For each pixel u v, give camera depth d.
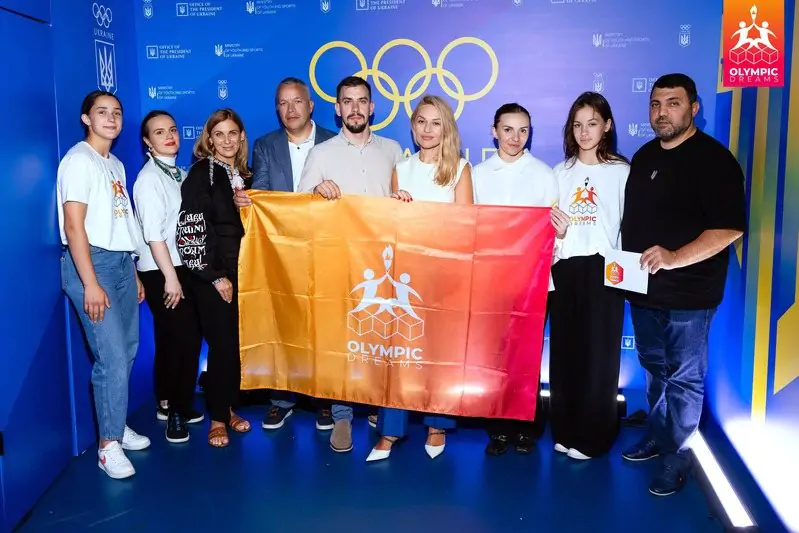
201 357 4.40
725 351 3.39
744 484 2.97
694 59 3.90
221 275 3.32
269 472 3.27
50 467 3.18
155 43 4.20
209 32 4.17
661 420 3.31
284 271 3.29
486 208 3.11
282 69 4.16
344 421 3.52
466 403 3.24
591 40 3.96
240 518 2.88
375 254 3.21
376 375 3.29
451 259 3.16
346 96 3.29
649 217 2.99
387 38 4.08
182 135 4.27
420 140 3.19
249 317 3.37
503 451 3.44
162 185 3.44
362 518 2.87
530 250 3.11
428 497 3.04
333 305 3.28
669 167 2.93
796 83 2.55
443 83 4.09
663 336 3.07
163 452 3.50
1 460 2.77
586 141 3.13
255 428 3.78
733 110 3.47
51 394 3.18
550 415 3.56
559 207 3.25
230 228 3.36
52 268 3.17
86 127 3.50
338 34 4.10
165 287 3.44
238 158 3.55
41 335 3.09
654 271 2.86
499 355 3.20
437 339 3.22
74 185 3.00
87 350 3.50
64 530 2.81
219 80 4.20
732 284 3.31
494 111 4.08
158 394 3.81
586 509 2.94
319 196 3.22
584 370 3.33
